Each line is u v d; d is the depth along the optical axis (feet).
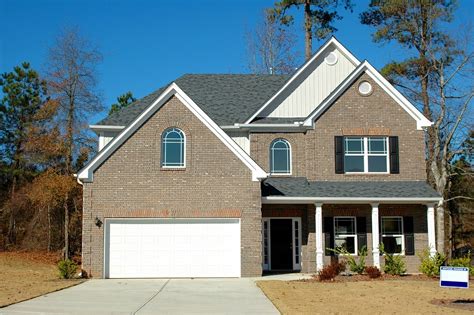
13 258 123.03
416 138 88.89
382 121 88.79
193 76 107.24
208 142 78.74
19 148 146.61
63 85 123.44
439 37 116.78
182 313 45.98
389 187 85.51
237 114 93.81
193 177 78.18
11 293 59.36
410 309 48.67
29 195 127.24
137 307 49.32
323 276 71.87
